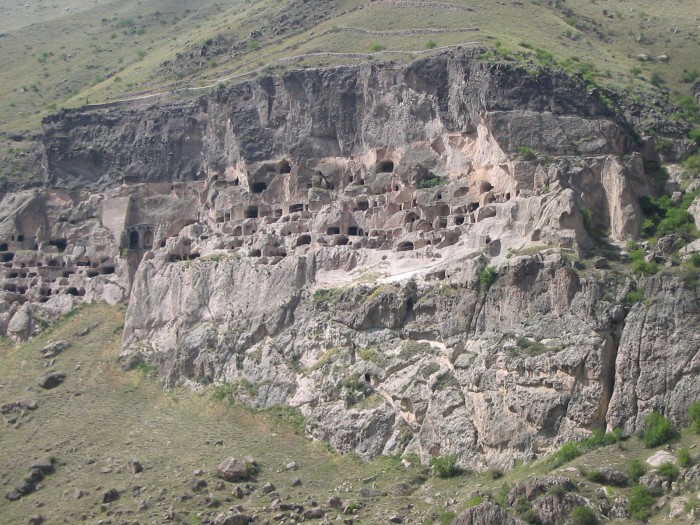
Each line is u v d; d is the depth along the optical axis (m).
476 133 129.50
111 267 146.25
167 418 120.75
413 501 100.50
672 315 99.81
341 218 131.25
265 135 142.50
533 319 106.56
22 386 129.75
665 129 131.25
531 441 100.56
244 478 106.88
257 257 131.50
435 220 125.62
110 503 105.31
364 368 113.94
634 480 91.19
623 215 116.81
